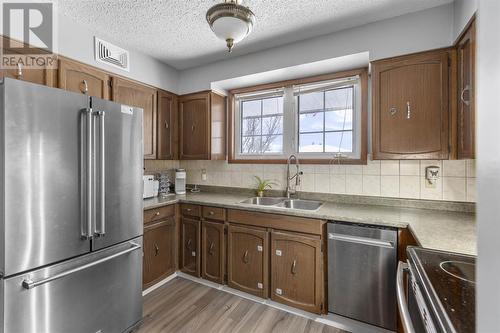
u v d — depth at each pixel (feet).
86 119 4.74
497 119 1.00
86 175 4.74
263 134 9.20
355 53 6.42
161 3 5.55
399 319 5.08
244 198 8.35
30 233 4.02
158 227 7.61
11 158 3.81
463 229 4.60
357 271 5.55
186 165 10.59
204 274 7.76
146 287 7.20
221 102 9.50
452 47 5.37
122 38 7.11
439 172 6.29
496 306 0.96
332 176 7.69
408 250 3.60
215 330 5.78
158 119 8.65
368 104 7.25
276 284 6.53
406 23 5.85
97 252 5.04
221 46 7.61
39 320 4.14
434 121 5.48
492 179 1.02
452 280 2.75
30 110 4.01
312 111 8.26
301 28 6.53
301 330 5.79
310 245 6.06
